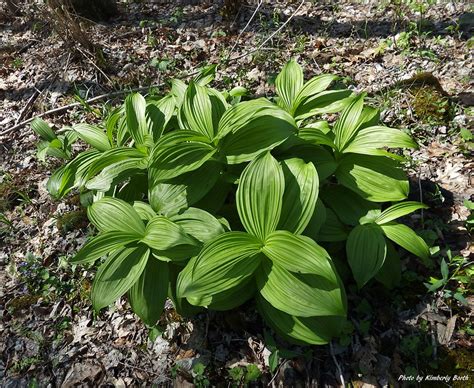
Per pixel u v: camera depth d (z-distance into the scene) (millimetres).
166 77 2086
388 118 1585
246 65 2045
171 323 1133
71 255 1389
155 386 1028
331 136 1200
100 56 2203
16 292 1308
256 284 970
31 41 2520
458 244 1162
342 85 1798
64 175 1254
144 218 1062
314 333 884
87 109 1777
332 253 1105
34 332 1192
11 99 2174
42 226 1513
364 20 2207
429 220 1228
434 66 1803
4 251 1459
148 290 984
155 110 1272
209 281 841
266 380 996
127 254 967
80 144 1814
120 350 1112
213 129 1111
